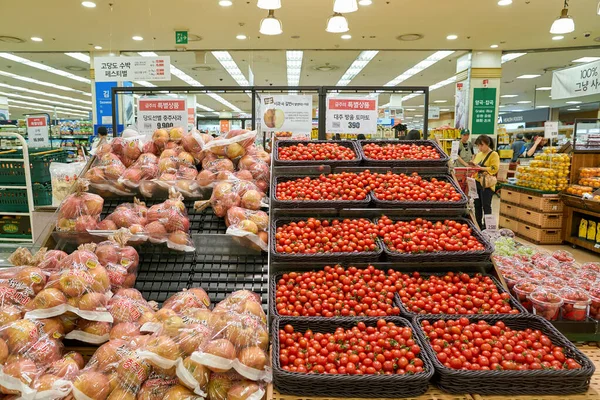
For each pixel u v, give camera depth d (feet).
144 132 13.08
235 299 6.26
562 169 21.75
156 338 5.30
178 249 7.61
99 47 36.35
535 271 9.82
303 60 42.78
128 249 7.11
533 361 5.77
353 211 9.04
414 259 7.99
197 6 25.31
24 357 5.07
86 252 6.39
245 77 52.44
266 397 5.42
